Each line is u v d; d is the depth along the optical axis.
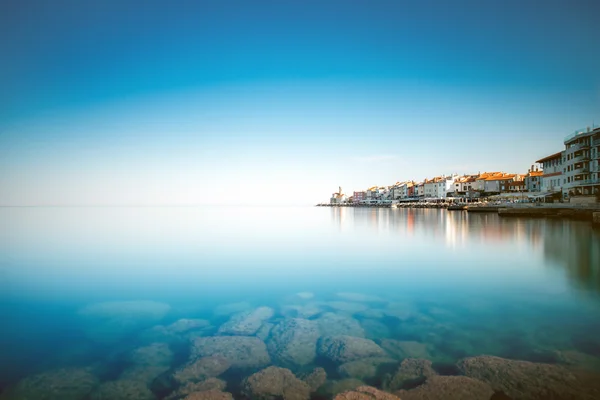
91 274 19.31
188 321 11.28
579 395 6.61
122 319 11.71
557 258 21.70
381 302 13.06
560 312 11.47
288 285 16.28
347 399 6.54
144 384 7.43
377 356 8.45
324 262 22.28
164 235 42.41
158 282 17.27
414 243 31.73
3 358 8.84
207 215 122.06
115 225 62.41
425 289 14.90
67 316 12.12
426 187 162.38
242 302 13.58
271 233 45.19
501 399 6.59
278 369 7.75
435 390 6.85
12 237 39.97
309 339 9.47
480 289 14.60
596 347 8.75
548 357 8.27
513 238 32.88
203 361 8.27
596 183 60.25
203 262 22.86
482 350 8.71
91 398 6.98
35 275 19.16
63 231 48.41
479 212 88.88
